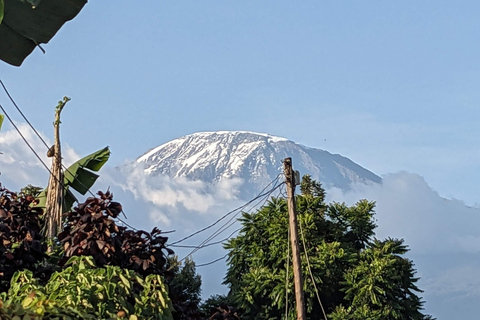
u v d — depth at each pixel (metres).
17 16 14.73
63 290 13.12
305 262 32.53
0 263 15.93
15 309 9.80
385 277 32.19
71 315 10.80
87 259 15.05
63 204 24.73
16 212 17.30
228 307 20.27
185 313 18.06
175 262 31.92
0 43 15.29
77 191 25.81
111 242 16.59
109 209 16.94
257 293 32.22
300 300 26.94
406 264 32.91
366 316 31.58
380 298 32.03
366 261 32.91
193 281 32.09
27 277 13.76
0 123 11.59
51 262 18.25
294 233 27.33
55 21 14.82
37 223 17.44
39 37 15.08
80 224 16.59
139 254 17.28
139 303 14.15
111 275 14.05
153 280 14.69
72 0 14.48
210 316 20.33
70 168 25.69
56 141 24.91
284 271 32.53
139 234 17.48
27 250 16.45
